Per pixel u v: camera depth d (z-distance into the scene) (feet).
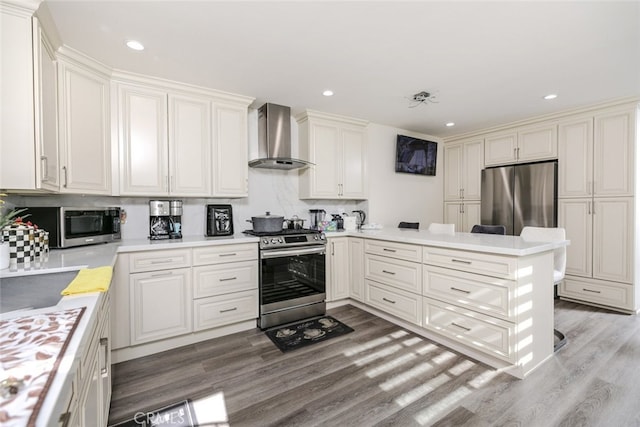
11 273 4.42
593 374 6.42
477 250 6.71
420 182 15.15
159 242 8.01
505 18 5.82
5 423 1.46
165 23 5.85
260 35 6.34
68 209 6.77
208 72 8.02
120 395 5.89
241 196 9.75
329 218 12.91
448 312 7.48
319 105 10.85
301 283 9.79
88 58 6.89
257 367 6.89
